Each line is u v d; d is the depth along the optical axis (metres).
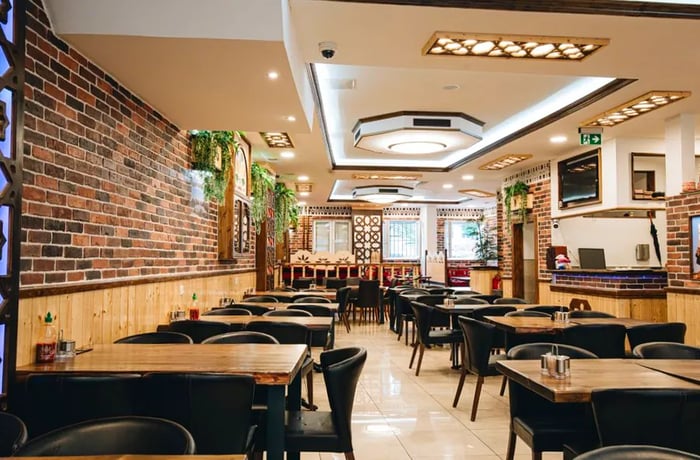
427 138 7.39
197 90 3.94
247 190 7.92
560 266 8.71
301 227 18.08
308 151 8.41
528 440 2.62
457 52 4.37
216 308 5.68
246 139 7.62
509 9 3.66
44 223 2.82
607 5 3.67
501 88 6.10
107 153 3.54
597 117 6.43
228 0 3.04
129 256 3.88
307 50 4.32
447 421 4.21
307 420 2.76
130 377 2.32
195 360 2.75
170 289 4.71
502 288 11.62
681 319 6.03
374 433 3.92
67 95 3.05
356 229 17.77
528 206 10.30
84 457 1.45
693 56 4.51
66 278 3.03
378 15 3.73
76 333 3.12
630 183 7.74
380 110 6.97
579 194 8.63
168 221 4.71
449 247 19.28
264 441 2.65
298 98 4.16
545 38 4.09
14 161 2.46
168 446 1.53
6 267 2.42
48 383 2.30
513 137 7.70
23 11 2.54
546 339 4.45
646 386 2.28
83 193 3.22
